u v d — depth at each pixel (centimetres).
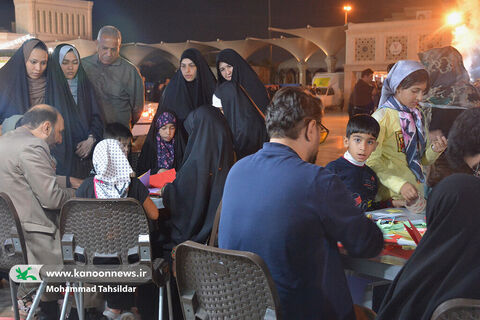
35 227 257
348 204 150
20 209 255
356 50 2062
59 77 375
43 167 253
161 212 281
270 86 2039
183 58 379
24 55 360
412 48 1953
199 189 272
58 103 372
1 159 253
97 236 221
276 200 150
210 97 390
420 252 125
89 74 434
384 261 167
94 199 213
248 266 141
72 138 384
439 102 320
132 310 283
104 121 415
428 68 324
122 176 239
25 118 272
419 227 194
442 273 121
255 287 142
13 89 362
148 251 220
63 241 222
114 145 240
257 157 163
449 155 152
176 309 286
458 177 124
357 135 232
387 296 137
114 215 217
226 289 147
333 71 2686
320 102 167
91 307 278
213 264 147
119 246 222
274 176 154
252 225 154
